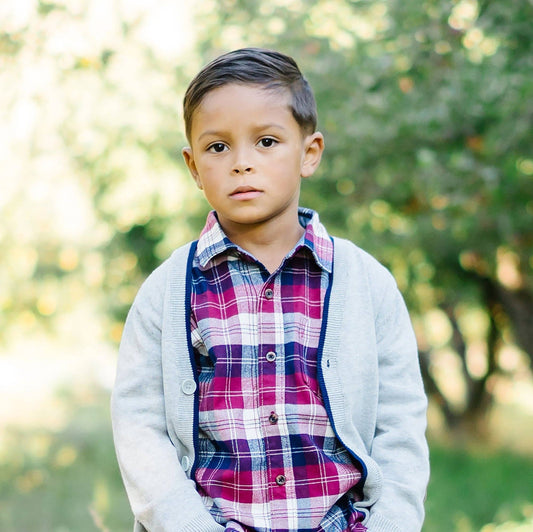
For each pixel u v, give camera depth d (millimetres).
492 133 5586
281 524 1850
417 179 6414
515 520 8016
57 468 9930
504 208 6148
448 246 7973
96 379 21734
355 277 2055
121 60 6082
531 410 18031
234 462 1881
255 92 1918
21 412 16250
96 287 13508
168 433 1987
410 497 1920
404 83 6066
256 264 1997
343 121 6258
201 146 1951
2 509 7434
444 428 14469
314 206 7910
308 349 1958
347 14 6887
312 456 1882
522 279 9930
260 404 1901
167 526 1838
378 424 2021
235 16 6871
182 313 1990
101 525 6156
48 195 6699
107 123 6801
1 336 14203
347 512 1919
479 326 16062
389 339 2061
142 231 12961
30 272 12086
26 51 4812
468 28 5766
